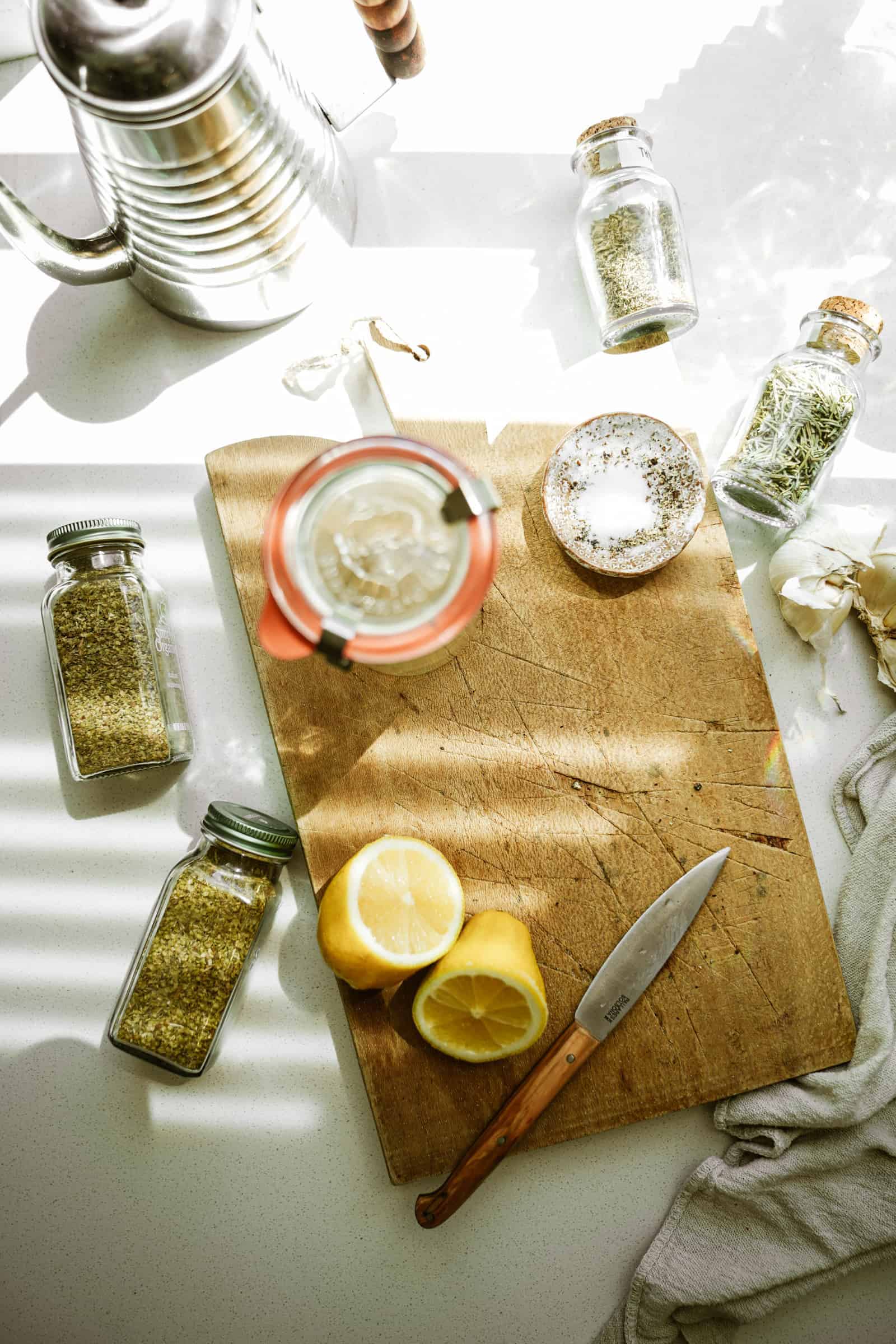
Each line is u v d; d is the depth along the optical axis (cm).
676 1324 56
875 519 59
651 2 60
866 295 61
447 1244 57
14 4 56
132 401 59
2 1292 57
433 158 60
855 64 61
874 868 58
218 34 45
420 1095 56
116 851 59
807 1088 56
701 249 61
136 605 56
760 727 57
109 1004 58
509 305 59
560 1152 57
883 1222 55
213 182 49
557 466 57
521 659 57
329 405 59
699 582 57
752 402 58
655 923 56
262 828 53
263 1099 58
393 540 47
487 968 52
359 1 51
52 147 60
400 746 57
